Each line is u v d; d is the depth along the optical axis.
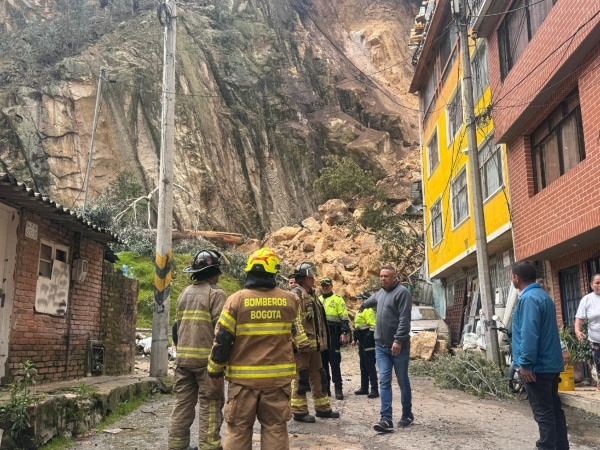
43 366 8.11
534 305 4.75
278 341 4.15
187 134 40.38
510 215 12.73
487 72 14.51
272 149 45.03
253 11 54.69
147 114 39.94
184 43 45.75
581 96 9.21
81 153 37.59
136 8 49.41
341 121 48.59
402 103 59.47
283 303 4.23
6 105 37.50
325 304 9.03
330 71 55.06
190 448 5.63
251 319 4.12
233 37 49.88
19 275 7.54
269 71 49.53
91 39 44.94
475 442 5.98
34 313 7.91
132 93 40.00
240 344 4.11
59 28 44.91
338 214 32.81
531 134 11.94
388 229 27.28
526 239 11.77
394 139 51.91
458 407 8.37
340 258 27.72
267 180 43.62
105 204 24.84
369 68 61.53
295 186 44.47
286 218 42.56
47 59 42.41
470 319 16.72
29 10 48.56
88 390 7.29
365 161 46.06
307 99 50.75
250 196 42.16
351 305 25.23
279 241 32.44
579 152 9.84
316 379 7.28
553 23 9.71
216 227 38.34
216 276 5.65
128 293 11.65
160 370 10.20
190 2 52.78
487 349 11.05
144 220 32.22
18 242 7.53
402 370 6.73
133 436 6.36
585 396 8.38
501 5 12.41
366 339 9.11
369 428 6.64
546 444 4.67
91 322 9.78
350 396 9.30
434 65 20.53
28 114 37.09
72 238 9.16
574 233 9.45
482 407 8.41
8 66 41.19
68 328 8.93
